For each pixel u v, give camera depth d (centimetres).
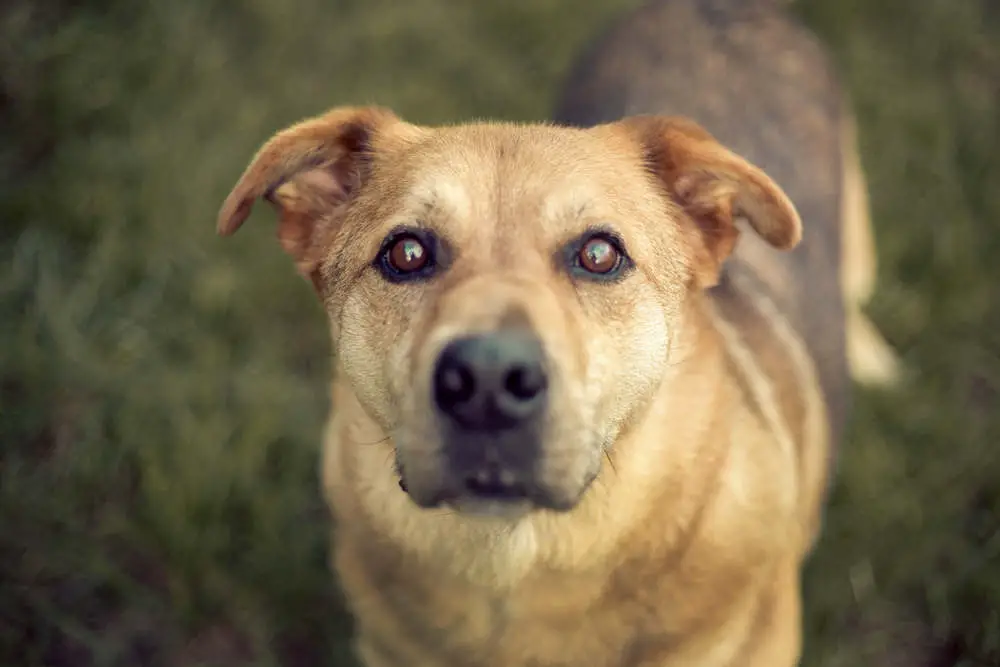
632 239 55
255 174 57
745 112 78
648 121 59
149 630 77
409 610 59
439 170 55
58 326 85
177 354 87
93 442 81
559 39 112
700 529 57
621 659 60
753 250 73
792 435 66
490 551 57
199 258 91
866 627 78
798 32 88
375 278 55
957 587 77
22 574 76
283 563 79
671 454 56
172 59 101
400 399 51
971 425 85
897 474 83
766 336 68
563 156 56
